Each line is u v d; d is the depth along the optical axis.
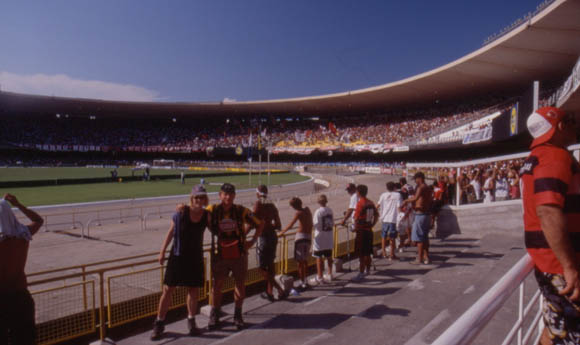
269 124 92.38
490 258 6.27
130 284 6.89
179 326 5.00
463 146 43.06
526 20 28.53
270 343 3.97
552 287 1.66
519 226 8.43
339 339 3.53
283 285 6.04
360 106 75.06
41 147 78.25
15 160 79.19
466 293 3.52
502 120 25.44
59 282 7.41
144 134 93.50
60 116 91.75
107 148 85.31
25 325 3.12
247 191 32.06
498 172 9.59
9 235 2.97
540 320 2.35
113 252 10.70
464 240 9.13
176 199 26.61
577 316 1.60
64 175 53.03
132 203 23.95
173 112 90.00
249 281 6.87
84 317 5.02
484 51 35.62
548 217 1.53
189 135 92.44
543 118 1.68
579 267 1.59
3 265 2.97
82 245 11.68
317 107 79.50
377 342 3.43
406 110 73.25
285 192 31.31
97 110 86.50
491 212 9.10
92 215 19.23
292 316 4.75
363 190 6.52
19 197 27.09
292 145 78.00
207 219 4.60
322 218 6.55
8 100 75.00
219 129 93.75
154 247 11.33
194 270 4.52
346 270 7.64
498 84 46.75
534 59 35.06
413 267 6.99
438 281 5.11
